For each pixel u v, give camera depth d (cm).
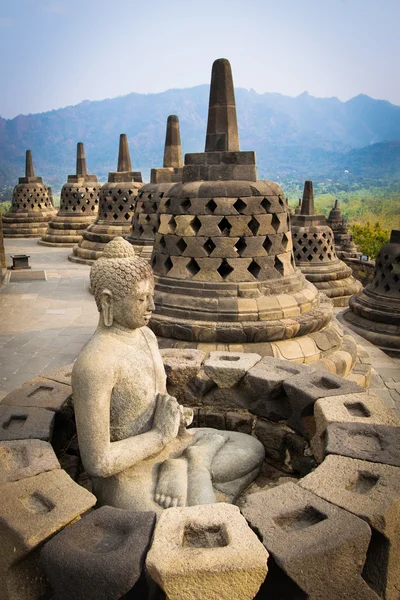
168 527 256
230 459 380
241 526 257
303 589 247
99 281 325
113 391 327
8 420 368
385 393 753
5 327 1059
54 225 2292
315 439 389
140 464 342
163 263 705
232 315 636
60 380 437
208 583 231
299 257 1600
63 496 279
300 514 277
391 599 287
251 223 655
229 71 657
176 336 646
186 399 490
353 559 258
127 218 1786
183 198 658
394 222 6306
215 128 666
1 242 1655
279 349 635
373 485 300
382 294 1202
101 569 233
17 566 266
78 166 2314
